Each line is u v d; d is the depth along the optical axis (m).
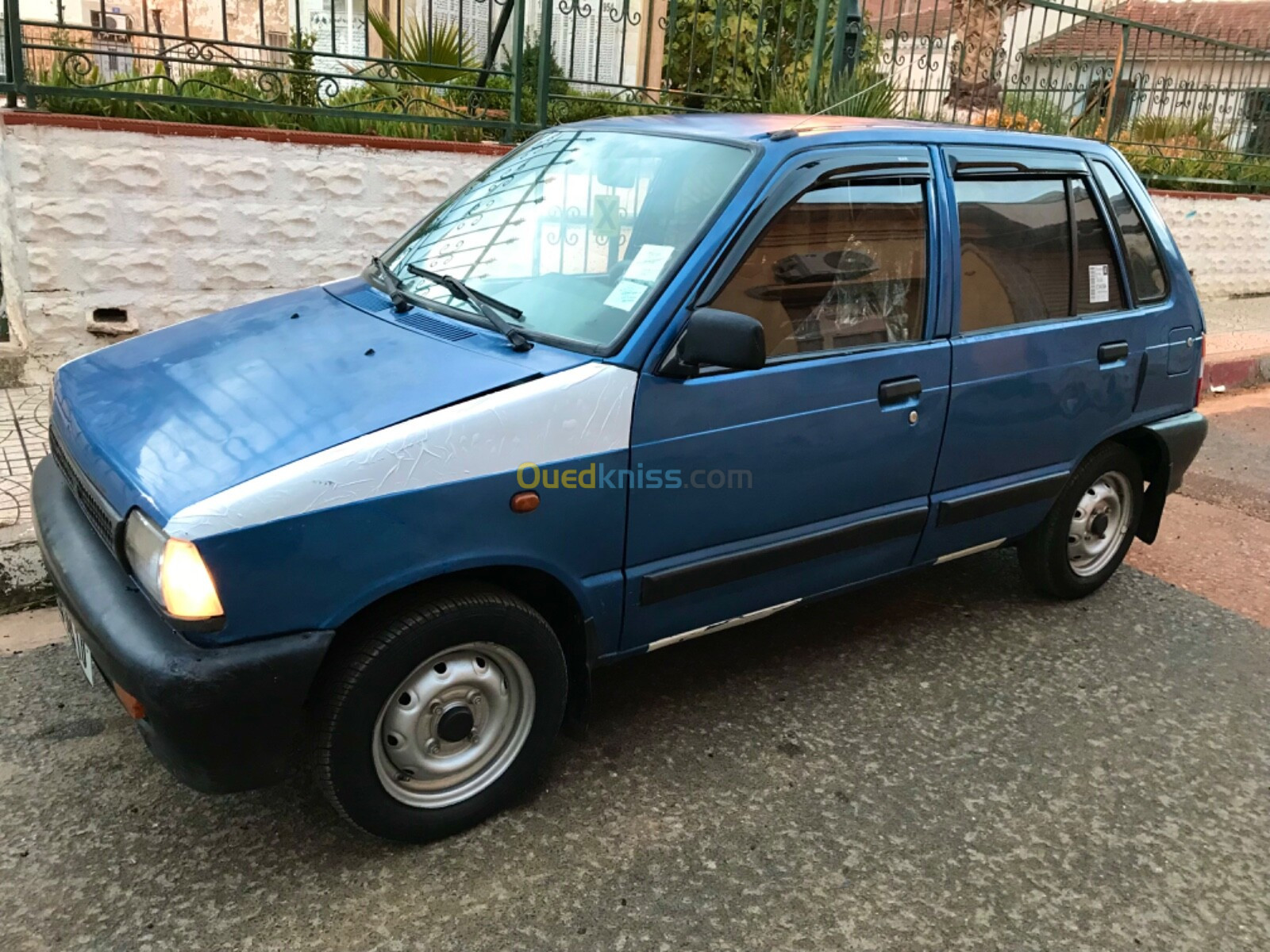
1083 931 2.61
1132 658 4.02
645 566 2.91
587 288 2.97
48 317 5.52
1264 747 3.47
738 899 2.64
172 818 2.81
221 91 6.20
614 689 3.61
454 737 2.70
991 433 3.65
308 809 2.88
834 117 3.60
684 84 9.11
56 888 2.55
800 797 3.06
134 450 2.50
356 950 2.40
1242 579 4.88
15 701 3.29
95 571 2.52
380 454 2.38
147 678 2.23
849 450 3.23
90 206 5.45
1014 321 3.68
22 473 4.45
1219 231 10.94
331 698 2.44
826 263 3.12
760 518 3.10
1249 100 12.23
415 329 2.96
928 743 3.38
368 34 7.59
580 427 2.65
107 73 6.71
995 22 10.26
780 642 4.02
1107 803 3.12
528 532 2.62
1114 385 4.03
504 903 2.58
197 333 3.23
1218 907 2.72
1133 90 11.55
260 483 2.27
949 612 4.36
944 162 3.45
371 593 2.41
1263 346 9.22
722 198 2.95
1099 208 3.99
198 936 2.42
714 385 2.87
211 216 5.76
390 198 6.24
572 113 7.31
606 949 2.45
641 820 2.91
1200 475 6.46
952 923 2.61
